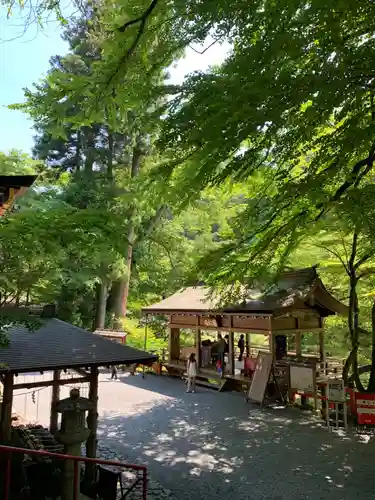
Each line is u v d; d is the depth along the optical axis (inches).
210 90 152.9
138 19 157.9
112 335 764.6
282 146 172.1
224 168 181.2
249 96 132.6
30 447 292.4
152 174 189.2
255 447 359.9
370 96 163.0
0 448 161.9
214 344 666.8
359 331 494.3
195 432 399.9
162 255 1072.8
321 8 123.6
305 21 128.1
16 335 273.7
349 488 281.4
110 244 200.5
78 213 203.9
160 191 190.7
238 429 409.1
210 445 364.5
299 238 253.4
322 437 386.3
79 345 276.7
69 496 216.7
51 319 321.4
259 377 510.9
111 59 169.3
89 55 666.2
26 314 219.3
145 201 215.2
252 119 136.2
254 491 277.6
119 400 520.7
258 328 537.6
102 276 796.6
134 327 927.7
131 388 590.2
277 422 432.8
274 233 235.8
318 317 577.6
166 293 1072.2
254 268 253.0
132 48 160.6
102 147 974.4
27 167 719.1
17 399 504.4
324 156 186.4
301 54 141.9
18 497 240.2
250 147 180.5
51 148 1029.2
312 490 279.3
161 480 293.6
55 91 165.8
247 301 523.2
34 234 182.2
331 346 711.7
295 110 147.3
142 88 172.7
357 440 377.7
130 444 364.8
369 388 452.1
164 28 168.6
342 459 332.8
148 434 392.2
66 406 221.9
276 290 515.5
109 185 805.9
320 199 176.1
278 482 291.4
